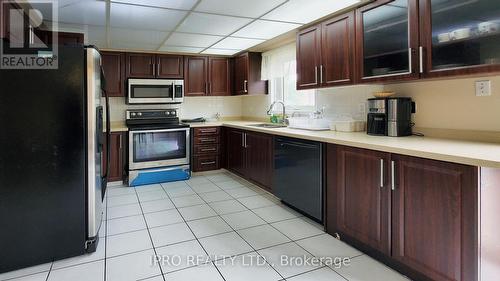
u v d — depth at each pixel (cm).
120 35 361
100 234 260
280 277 194
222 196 369
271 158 349
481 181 149
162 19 299
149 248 235
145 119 471
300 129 339
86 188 223
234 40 395
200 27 330
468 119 210
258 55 473
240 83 494
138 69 457
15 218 203
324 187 260
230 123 476
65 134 214
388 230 198
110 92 443
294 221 287
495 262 156
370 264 209
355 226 227
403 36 222
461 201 155
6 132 198
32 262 208
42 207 210
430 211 171
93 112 222
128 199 359
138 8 266
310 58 316
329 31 290
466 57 185
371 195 210
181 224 282
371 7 244
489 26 173
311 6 267
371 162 209
